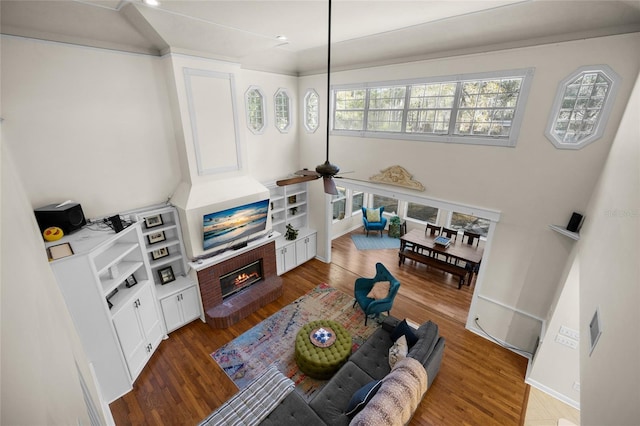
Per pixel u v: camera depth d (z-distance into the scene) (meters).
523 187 3.97
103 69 3.67
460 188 4.56
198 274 4.70
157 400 3.64
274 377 3.46
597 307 2.07
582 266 2.97
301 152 6.74
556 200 3.75
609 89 3.17
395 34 4.03
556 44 3.38
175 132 4.48
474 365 4.23
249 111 5.56
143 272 4.16
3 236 1.13
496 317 4.62
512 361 4.31
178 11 3.13
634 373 1.10
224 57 4.46
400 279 6.46
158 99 4.24
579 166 3.50
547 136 3.64
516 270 4.28
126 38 3.66
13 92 3.11
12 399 0.73
